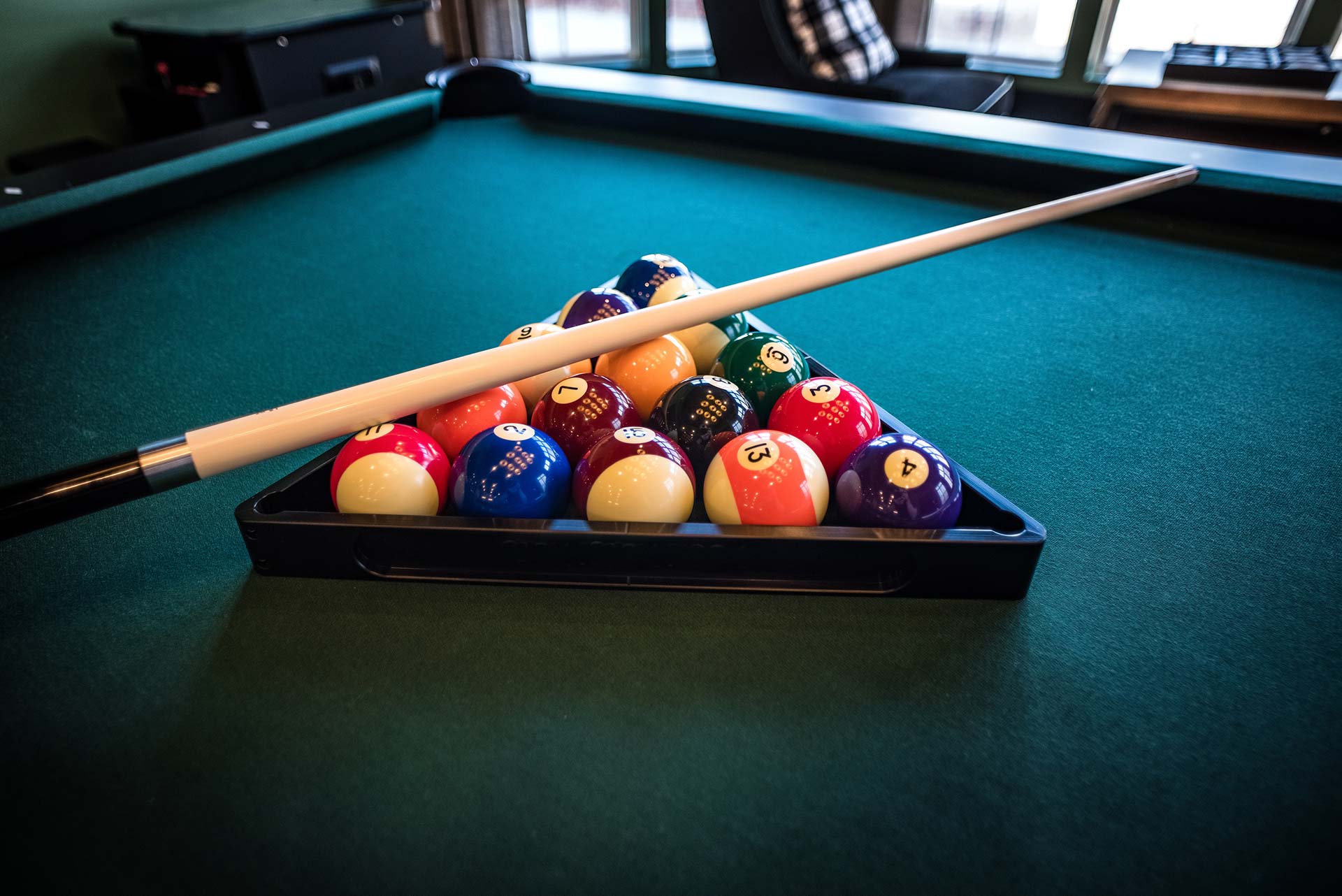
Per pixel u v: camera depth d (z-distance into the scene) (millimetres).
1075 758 345
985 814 325
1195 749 349
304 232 832
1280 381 588
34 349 644
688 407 446
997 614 407
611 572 414
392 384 415
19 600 419
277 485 427
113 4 1502
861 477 414
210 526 463
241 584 425
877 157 937
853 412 452
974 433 539
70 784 337
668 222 846
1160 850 314
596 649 389
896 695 369
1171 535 458
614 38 2109
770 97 1019
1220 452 520
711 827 321
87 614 410
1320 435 535
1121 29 1867
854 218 841
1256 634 400
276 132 921
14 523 370
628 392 490
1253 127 1365
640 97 1048
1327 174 745
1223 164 774
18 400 585
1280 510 475
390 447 422
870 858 311
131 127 1578
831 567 408
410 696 369
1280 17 1739
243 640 395
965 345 634
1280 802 330
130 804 330
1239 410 559
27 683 378
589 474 419
